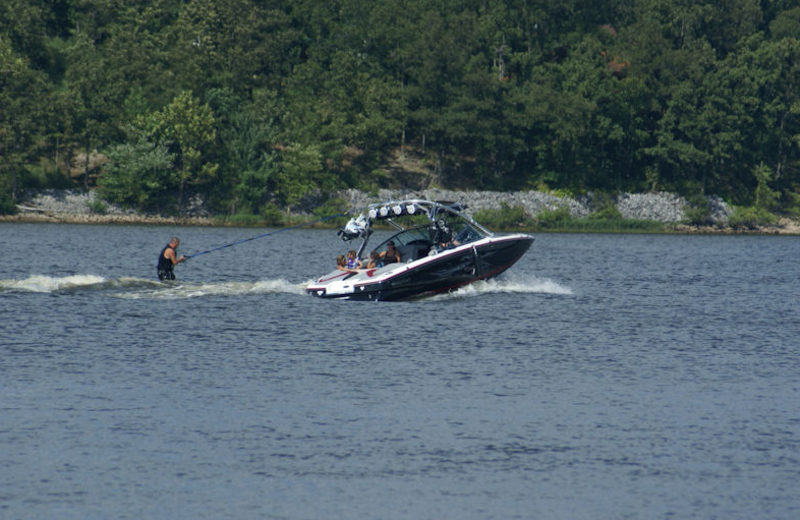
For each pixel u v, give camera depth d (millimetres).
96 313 103062
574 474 53812
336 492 50906
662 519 47969
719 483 52562
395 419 63750
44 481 51906
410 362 81688
